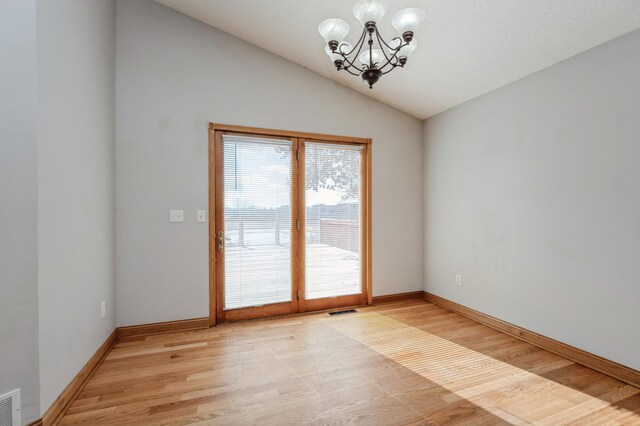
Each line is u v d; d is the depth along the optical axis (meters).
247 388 1.95
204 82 2.98
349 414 1.70
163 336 2.76
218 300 3.08
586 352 2.24
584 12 1.93
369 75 1.80
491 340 2.71
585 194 2.25
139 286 2.77
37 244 1.50
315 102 3.45
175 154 2.87
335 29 1.75
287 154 3.35
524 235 2.71
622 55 2.03
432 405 1.78
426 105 3.64
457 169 3.48
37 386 1.50
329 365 2.26
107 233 2.49
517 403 1.80
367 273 3.73
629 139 1.99
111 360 2.31
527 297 2.69
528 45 2.33
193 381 2.03
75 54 1.92
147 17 2.80
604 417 1.67
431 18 2.29
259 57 3.20
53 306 1.64
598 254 2.17
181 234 2.90
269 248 3.29
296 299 3.42
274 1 2.52
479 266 3.19
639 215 1.95
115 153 2.69
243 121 3.12
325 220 3.55
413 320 3.22
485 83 2.95
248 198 3.19
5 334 1.44
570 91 2.35
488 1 2.03
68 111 1.83
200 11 2.83
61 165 1.74
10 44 1.46
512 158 2.83
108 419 1.64
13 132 1.46
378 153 3.78
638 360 1.96
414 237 3.98
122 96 2.71
